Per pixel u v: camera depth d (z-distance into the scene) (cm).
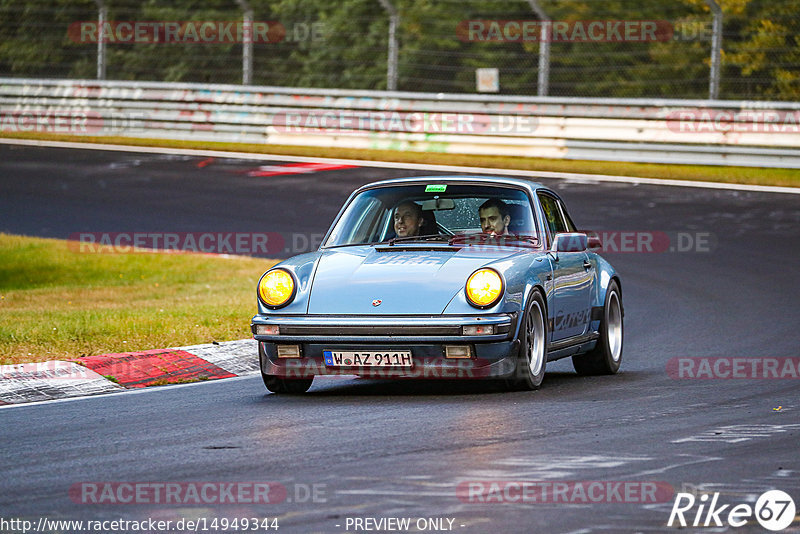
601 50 9700
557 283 2727
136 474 1736
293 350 2489
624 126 7831
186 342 3266
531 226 2770
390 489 1612
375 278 2517
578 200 6606
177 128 9031
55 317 3753
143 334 3359
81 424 2211
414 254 2631
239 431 2095
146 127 9112
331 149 8575
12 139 9188
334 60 10462
